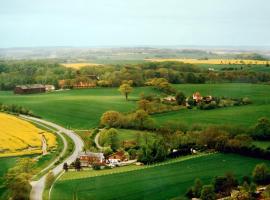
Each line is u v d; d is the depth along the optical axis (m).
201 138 124.81
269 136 123.62
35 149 131.25
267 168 101.38
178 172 106.62
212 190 91.94
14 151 128.88
